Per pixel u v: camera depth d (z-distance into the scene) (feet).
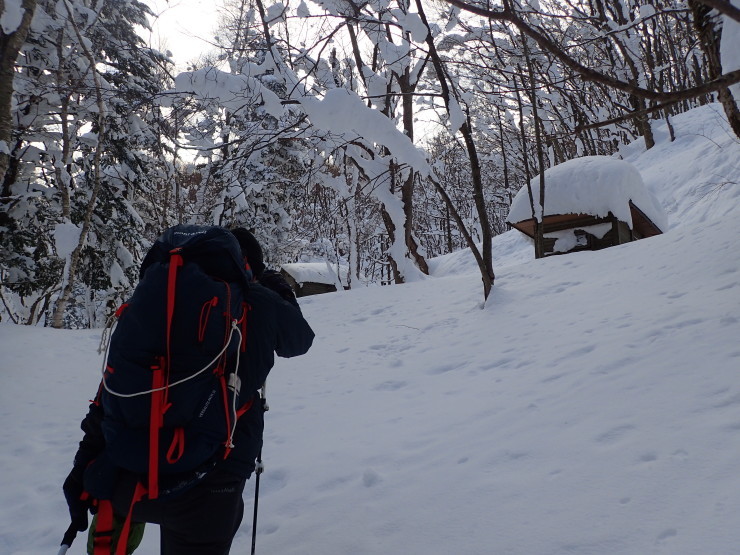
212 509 6.75
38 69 48.96
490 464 10.69
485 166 122.01
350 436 15.05
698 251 25.34
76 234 47.52
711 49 15.29
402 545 8.75
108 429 6.59
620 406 11.82
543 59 32.76
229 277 7.32
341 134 33.14
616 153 84.58
